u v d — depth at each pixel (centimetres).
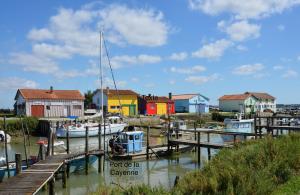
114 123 5081
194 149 3325
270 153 1287
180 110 8588
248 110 9250
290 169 1173
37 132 4866
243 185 996
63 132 4516
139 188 1102
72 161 2361
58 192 2000
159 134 4616
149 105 7400
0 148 3828
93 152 2469
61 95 6053
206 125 6034
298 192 1008
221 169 1159
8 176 2045
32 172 1812
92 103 7312
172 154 3114
